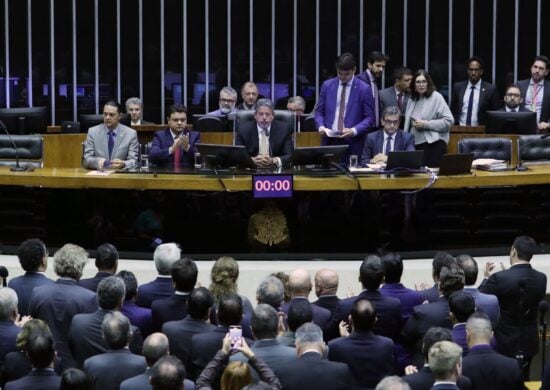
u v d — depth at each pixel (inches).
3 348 346.9
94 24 840.3
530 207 556.4
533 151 593.3
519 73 844.6
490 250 550.0
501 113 629.3
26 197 548.1
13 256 540.1
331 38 848.9
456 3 847.1
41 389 304.3
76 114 841.5
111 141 578.2
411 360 380.5
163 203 536.1
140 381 301.6
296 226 537.3
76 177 522.3
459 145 593.3
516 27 847.1
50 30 836.0
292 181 514.3
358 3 847.1
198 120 638.5
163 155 562.6
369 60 647.1
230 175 526.3
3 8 831.1
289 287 382.3
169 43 844.0
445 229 550.3
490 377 326.6
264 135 564.7
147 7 841.5
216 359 305.1
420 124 605.3
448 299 372.5
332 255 536.4
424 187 522.6
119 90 843.4
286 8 847.1
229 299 336.5
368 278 381.4
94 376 316.2
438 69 848.9
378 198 536.7
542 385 336.2
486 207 553.6
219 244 537.3
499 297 429.7
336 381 313.0
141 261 529.0
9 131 631.8
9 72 835.4
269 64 849.5
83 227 545.3
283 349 319.0
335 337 382.3
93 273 521.0
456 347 290.0
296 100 674.2
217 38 846.5
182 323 347.9
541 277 430.0
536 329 434.0
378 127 640.4
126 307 378.3
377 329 379.9
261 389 259.4
